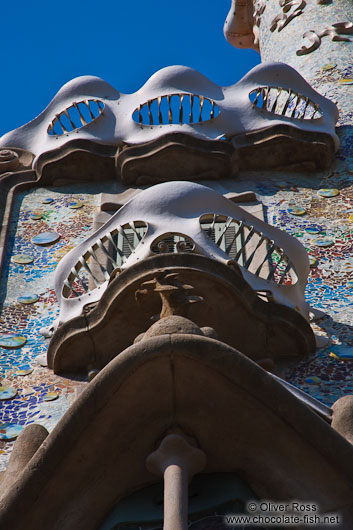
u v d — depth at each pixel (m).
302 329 13.71
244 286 13.30
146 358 8.94
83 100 19.64
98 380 9.05
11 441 12.51
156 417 9.23
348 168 18.97
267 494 9.12
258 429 9.16
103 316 13.34
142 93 19.55
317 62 22.95
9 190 18.84
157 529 9.06
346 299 15.20
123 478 9.23
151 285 12.82
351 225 17.03
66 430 9.05
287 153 18.98
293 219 17.31
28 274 16.33
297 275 14.32
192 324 9.46
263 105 19.52
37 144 19.89
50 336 14.68
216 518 8.98
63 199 18.53
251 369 9.05
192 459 9.09
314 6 24.39
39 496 9.00
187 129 18.78
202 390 9.12
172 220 14.05
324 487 9.02
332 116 19.98
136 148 18.70
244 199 17.92
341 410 10.44
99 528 9.20
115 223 14.34
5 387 13.62
